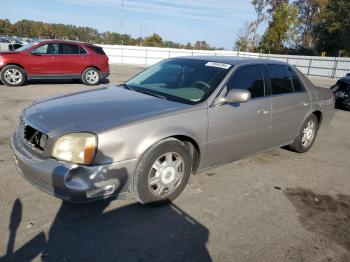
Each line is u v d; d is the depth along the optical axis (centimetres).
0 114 698
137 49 3369
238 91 375
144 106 357
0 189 362
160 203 349
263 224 334
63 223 310
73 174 288
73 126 304
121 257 272
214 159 398
